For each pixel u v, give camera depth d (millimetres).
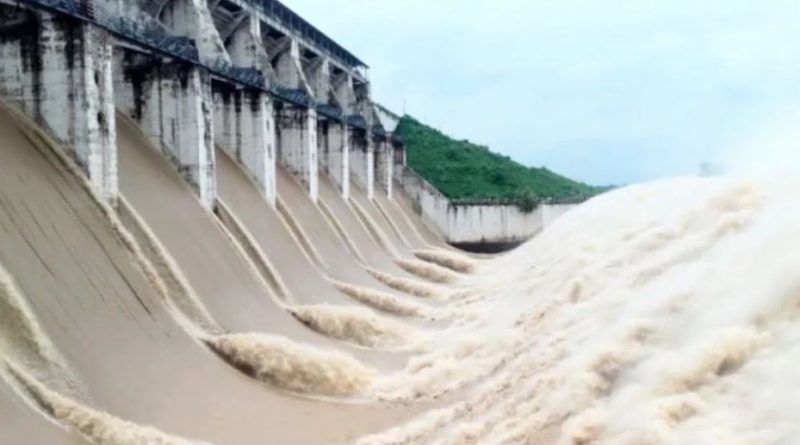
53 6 26844
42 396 18297
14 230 21734
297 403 25562
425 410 24922
